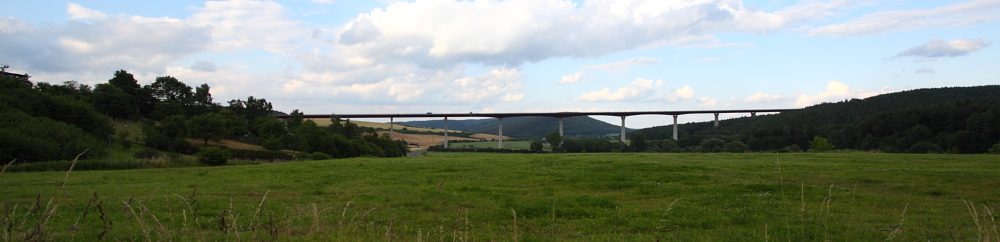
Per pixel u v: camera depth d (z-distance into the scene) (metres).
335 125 116.56
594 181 20.59
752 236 10.27
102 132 74.00
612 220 12.19
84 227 10.48
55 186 19.97
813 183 19.58
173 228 10.45
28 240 5.73
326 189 18.36
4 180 22.72
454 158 37.47
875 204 14.44
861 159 31.66
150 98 129.38
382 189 18.36
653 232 10.85
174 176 24.52
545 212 13.25
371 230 10.73
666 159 33.47
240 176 24.19
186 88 138.00
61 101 73.75
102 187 19.44
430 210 13.82
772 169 25.05
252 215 12.48
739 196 15.95
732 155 38.78
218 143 90.69
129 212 12.59
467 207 14.30
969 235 10.07
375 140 108.19
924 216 12.45
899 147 79.56
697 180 20.78
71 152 49.38
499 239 10.13
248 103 129.75
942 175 20.95
